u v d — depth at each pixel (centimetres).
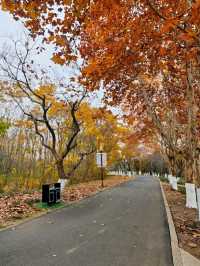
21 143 3831
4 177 3325
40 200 1540
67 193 2003
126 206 1516
